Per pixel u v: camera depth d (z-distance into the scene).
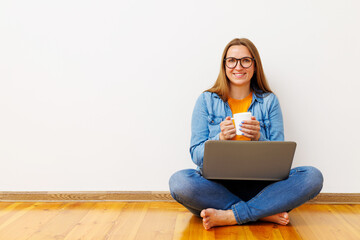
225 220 1.54
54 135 1.99
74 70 1.97
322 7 1.88
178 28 1.93
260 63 1.78
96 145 1.99
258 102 1.77
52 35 1.96
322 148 1.93
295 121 1.93
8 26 1.96
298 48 1.90
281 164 1.45
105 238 1.42
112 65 1.96
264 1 1.89
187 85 1.95
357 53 1.89
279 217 1.56
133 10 1.94
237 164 1.45
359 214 1.75
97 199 1.99
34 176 2.00
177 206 1.90
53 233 1.49
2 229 1.54
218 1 1.91
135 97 1.96
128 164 1.99
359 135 1.92
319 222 1.62
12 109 1.99
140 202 1.98
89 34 1.95
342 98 1.91
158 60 1.95
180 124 1.96
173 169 1.98
